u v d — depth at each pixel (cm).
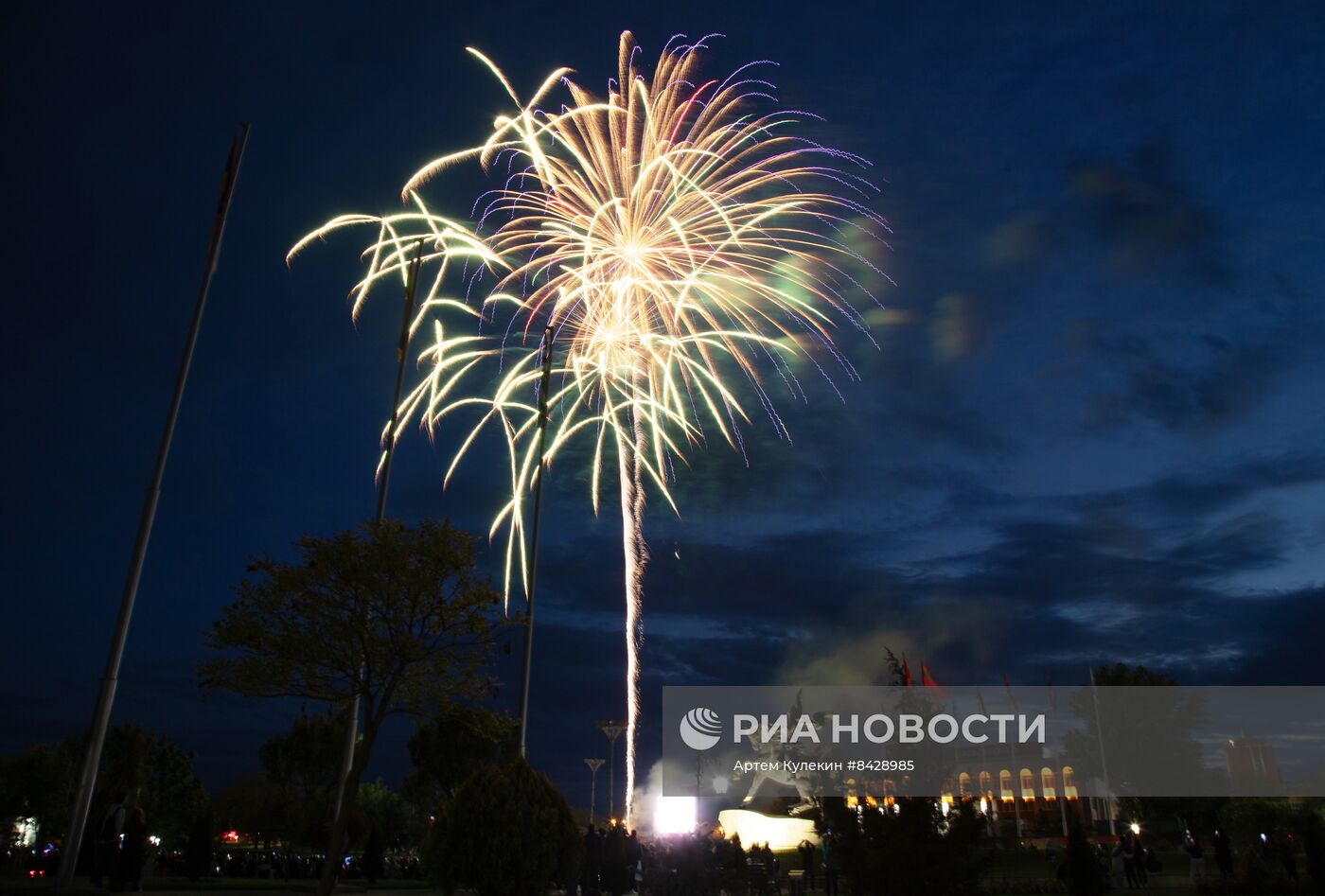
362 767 2100
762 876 3272
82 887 2141
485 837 1861
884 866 1742
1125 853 3488
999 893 3180
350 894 2839
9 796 5653
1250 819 5291
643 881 2969
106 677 2162
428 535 2192
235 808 7794
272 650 2112
